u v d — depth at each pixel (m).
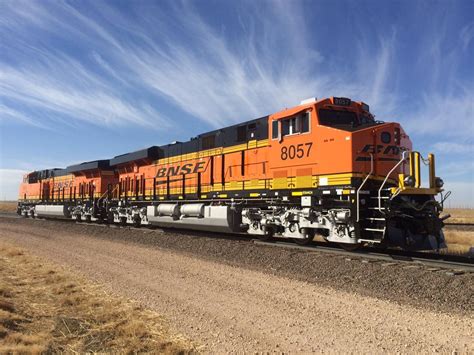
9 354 4.82
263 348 5.15
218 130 15.84
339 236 10.55
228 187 14.88
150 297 7.50
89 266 10.63
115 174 25.61
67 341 5.50
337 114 11.52
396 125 11.07
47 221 27.92
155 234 16.47
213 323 6.05
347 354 4.89
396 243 9.69
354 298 7.08
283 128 12.29
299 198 11.84
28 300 7.41
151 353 5.09
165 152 19.52
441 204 10.36
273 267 9.77
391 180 10.81
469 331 5.47
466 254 10.78
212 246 12.60
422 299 6.96
